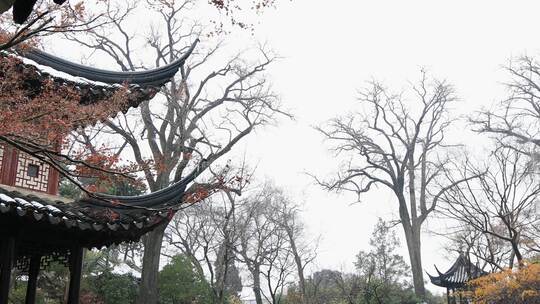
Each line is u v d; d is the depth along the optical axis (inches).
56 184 490.6
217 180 458.3
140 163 408.5
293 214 1897.1
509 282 901.2
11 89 384.5
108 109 428.5
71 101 397.4
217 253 1400.1
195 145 1145.4
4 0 178.2
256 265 1425.9
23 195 412.5
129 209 430.6
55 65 474.0
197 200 432.5
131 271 1274.6
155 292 1144.8
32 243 447.2
